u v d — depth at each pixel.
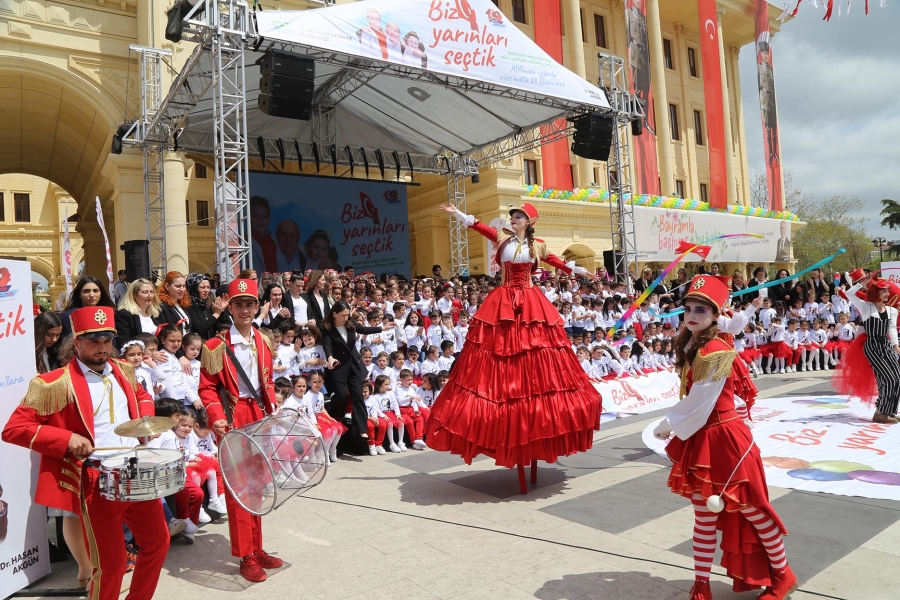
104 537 2.96
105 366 3.34
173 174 13.61
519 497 5.19
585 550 3.96
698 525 3.23
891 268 11.92
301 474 3.79
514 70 11.10
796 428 7.11
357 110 15.58
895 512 4.46
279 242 17.94
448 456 6.89
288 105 9.13
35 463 3.92
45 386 3.04
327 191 18.72
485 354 5.31
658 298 12.95
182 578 3.80
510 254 5.46
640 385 9.53
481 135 15.69
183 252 13.63
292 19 8.95
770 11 30.02
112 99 13.81
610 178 15.02
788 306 14.12
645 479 5.54
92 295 4.96
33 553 3.87
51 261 30.33
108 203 18.22
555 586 3.44
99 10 13.70
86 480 2.99
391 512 4.88
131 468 2.84
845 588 3.33
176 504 4.36
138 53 13.74
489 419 5.04
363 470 6.36
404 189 19.81
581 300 11.62
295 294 8.49
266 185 17.88
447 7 10.27
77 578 3.95
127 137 13.21
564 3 23.62
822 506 4.66
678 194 28.16
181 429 4.87
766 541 3.15
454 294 11.78
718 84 26.28
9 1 12.68
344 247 18.83
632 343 11.10
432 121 15.32
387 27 9.62
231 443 3.65
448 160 17.73
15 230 29.55
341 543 4.23
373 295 10.64
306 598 3.43
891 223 45.22
